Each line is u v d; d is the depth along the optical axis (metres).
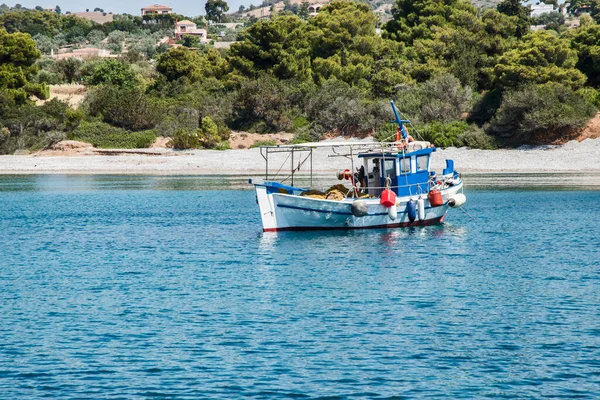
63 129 157.50
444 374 28.88
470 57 163.00
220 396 26.92
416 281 45.06
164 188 107.50
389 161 63.38
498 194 92.75
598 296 40.84
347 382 28.12
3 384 28.20
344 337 33.41
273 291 42.53
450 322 35.81
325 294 41.69
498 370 29.28
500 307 38.62
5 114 157.38
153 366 29.91
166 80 181.50
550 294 41.44
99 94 167.38
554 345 32.16
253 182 61.44
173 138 151.75
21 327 35.47
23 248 59.34
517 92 135.50
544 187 99.94
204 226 70.69
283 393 27.14
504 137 137.75
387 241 59.66
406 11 192.50
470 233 63.66
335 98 156.62
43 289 43.72
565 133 134.75
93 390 27.58
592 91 144.25
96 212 83.12
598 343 32.38
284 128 156.50
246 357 30.83
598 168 122.81
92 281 45.97
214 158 140.88
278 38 176.50
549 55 144.38
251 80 170.62
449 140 138.38
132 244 60.72
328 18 180.50
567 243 58.62
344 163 130.12
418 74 163.62
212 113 161.38
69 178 125.88
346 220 62.41
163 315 37.38
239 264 51.12
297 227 62.28
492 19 174.50
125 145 153.25
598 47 148.62
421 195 64.38
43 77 198.12
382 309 38.22
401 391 27.28
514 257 52.91
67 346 32.47
